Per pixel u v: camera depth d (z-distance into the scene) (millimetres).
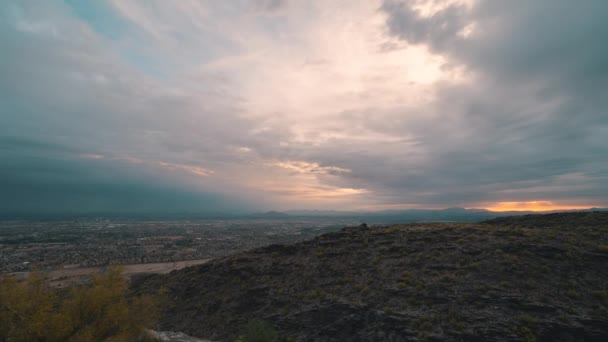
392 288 25734
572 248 25484
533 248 26656
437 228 38406
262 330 23109
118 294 16422
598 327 17688
